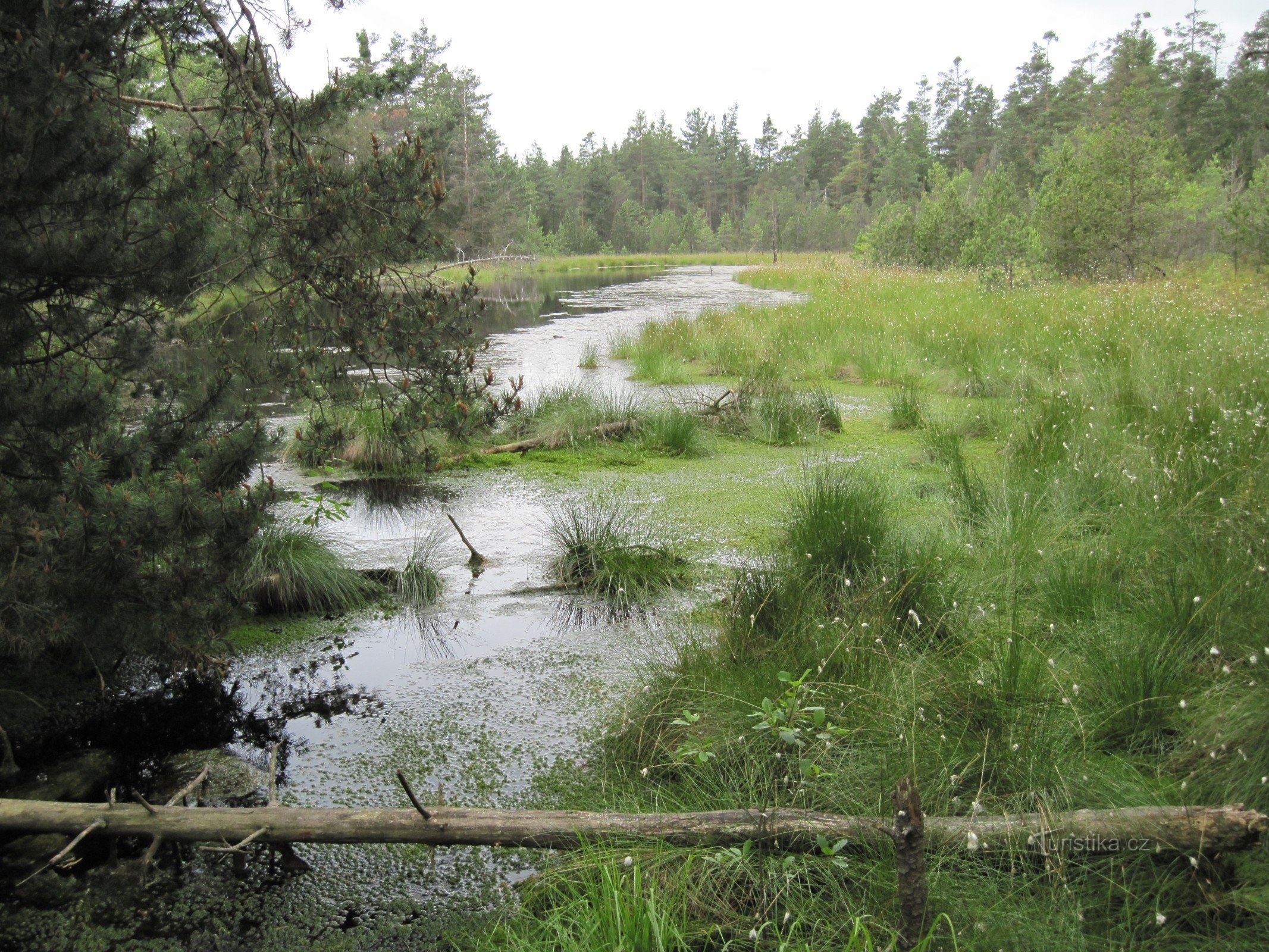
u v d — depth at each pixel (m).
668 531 6.68
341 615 5.50
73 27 3.79
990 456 8.30
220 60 5.06
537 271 54.38
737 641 4.30
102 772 3.86
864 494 5.75
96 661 4.56
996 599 4.70
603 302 29.25
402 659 4.89
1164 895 2.62
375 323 4.60
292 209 4.48
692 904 2.76
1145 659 3.62
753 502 7.40
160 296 4.00
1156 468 5.87
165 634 4.00
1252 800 2.94
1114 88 54.22
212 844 3.41
